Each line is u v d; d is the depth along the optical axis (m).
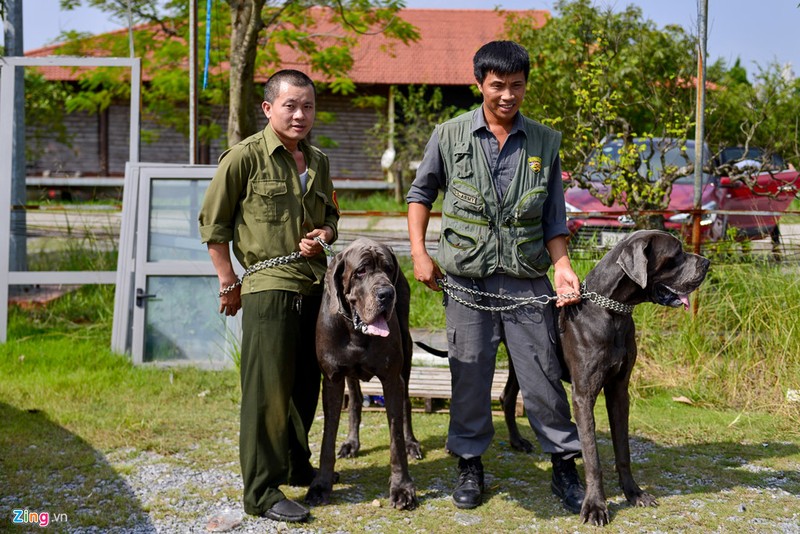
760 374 5.50
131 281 6.38
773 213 5.98
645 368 5.75
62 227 8.25
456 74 20.34
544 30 9.27
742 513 3.56
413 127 18.53
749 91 8.80
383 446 4.55
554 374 3.71
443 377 5.50
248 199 3.59
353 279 3.36
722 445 4.52
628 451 3.72
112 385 5.62
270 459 3.56
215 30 12.60
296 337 3.61
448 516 3.57
